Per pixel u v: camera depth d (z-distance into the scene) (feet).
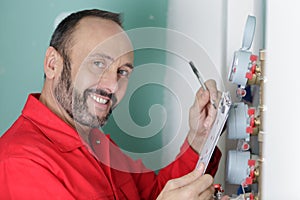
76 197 3.65
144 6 5.89
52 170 3.65
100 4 5.81
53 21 5.75
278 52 3.12
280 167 3.14
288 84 3.10
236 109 3.59
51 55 3.88
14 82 5.78
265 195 3.22
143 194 4.53
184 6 5.45
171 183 3.53
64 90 3.87
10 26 5.77
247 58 3.49
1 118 5.79
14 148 3.66
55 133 3.84
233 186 4.90
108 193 3.89
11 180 3.65
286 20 3.09
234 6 4.85
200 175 3.57
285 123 3.12
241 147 3.73
